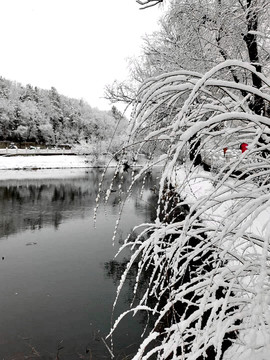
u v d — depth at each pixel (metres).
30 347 5.52
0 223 13.99
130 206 16.83
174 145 1.67
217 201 1.76
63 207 17.39
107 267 9.13
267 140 2.04
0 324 6.25
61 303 7.10
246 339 2.62
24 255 10.18
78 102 101.69
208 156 2.21
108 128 83.31
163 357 1.89
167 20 5.82
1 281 8.23
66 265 9.30
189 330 2.14
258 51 4.77
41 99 85.00
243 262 2.16
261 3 4.27
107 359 5.16
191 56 5.66
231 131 1.88
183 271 2.11
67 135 80.00
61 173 37.69
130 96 12.55
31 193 22.14
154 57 7.52
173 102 2.00
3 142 59.97
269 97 1.72
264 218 5.67
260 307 1.43
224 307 1.77
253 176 1.90
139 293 7.45
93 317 6.48
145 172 1.91
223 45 5.18
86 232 12.66
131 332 5.88
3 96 79.44
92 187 24.91
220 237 1.57
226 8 4.80
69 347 5.51
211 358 3.20
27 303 7.09
